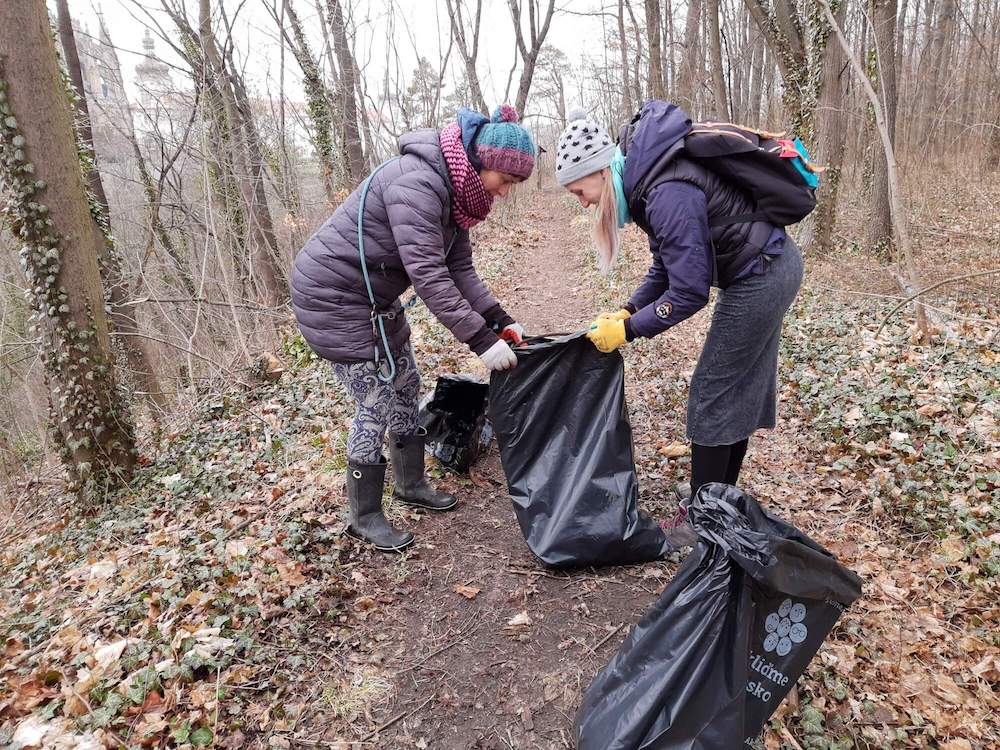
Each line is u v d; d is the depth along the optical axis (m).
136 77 9.55
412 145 2.64
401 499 3.49
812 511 3.38
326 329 2.80
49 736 2.16
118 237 10.86
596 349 2.84
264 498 3.80
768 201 2.41
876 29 8.41
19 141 4.14
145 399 7.60
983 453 3.61
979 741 2.08
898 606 2.66
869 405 4.14
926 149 11.20
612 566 2.94
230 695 2.32
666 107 2.41
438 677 2.44
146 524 4.04
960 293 6.54
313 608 2.72
